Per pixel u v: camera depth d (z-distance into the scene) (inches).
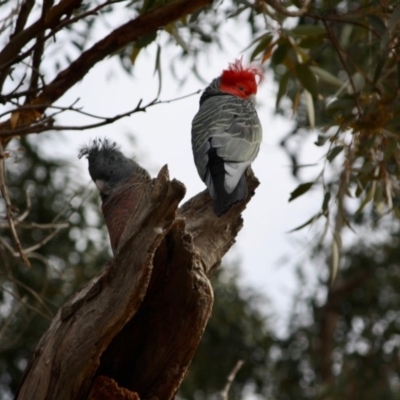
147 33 424.5
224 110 403.5
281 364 815.7
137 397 317.1
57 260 714.2
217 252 373.7
